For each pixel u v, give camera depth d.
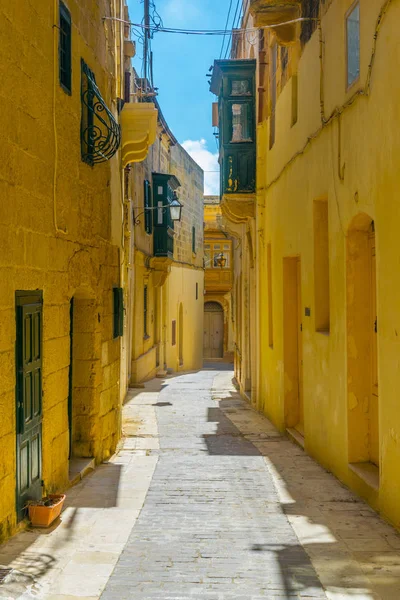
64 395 6.74
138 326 17.86
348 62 7.07
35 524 5.47
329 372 7.78
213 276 35.78
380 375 5.88
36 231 5.71
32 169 5.58
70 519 5.73
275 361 11.48
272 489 6.85
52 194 6.18
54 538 5.18
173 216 17.20
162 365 22.05
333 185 7.55
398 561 4.64
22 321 5.30
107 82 8.92
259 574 4.39
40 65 5.79
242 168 13.63
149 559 4.71
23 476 5.44
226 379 20.97
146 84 16.33
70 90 6.86
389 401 5.66
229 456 8.73
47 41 6.00
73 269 7.01
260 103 13.12
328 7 7.82
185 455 8.83
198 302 30.81
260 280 13.36
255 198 13.62
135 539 5.18
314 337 8.58
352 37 6.96
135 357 17.61
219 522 5.66
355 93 6.61
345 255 7.08
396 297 5.51
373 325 6.90
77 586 4.20
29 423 5.55
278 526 5.53
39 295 5.83
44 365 6.03
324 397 8.02
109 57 9.13
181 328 26.44
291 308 10.68
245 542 5.09
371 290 6.95
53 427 6.36
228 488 6.91
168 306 23.48
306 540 5.14
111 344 9.06
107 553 4.84
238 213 14.02
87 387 8.12
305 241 9.05
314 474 7.57
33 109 5.60
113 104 9.45
